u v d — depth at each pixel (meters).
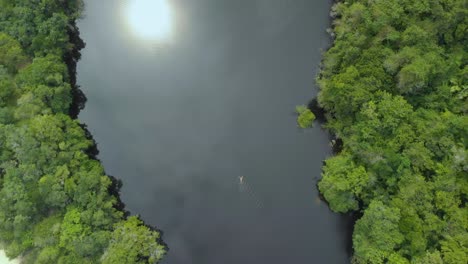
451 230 66.75
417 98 78.38
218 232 80.25
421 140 73.31
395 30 81.81
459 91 78.50
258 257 77.44
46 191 73.19
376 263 66.50
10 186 73.25
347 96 76.31
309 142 87.06
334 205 74.81
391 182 72.12
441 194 68.62
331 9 96.81
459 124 73.31
